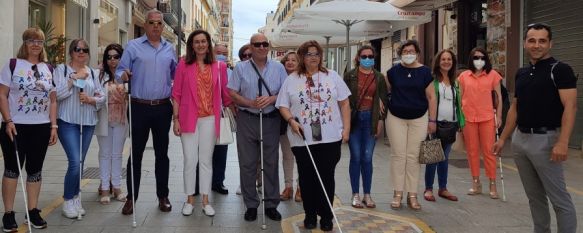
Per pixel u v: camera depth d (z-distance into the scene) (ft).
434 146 19.95
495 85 22.35
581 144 33.76
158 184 19.77
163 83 19.22
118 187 21.40
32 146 16.94
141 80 19.02
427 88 20.13
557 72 13.65
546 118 13.96
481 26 46.83
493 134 22.12
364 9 34.96
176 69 19.11
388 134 20.56
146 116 19.06
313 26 43.42
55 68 18.48
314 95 17.17
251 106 18.48
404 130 20.21
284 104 17.42
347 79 20.17
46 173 26.07
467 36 48.70
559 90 13.66
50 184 23.68
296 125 16.92
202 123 19.04
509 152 33.83
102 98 19.43
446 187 23.36
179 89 18.99
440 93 21.66
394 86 20.24
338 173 27.22
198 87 18.84
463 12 48.70
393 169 20.49
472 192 22.61
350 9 34.88
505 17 40.98
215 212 19.69
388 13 35.04
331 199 17.37
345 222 18.51
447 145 21.80
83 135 19.29
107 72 20.98
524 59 39.09
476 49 22.45
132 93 19.15
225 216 19.24
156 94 19.10
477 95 22.18
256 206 18.88
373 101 20.03
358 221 18.62
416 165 20.29
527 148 14.32
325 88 17.28
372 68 20.24
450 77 21.94
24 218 18.28
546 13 37.58
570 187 24.09
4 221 16.76
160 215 19.19
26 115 16.70
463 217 19.19
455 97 21.76
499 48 41.88
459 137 23.39
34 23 41.75
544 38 13.87
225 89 19.40
